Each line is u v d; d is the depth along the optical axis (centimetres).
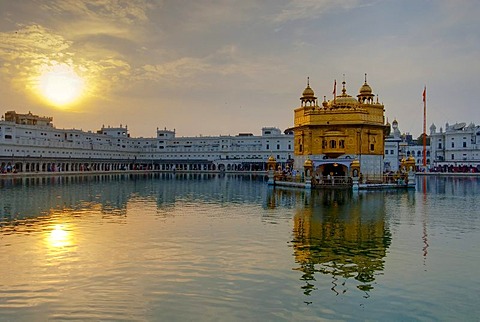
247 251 2033
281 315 1277
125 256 1931
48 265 1783
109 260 1862
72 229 2605
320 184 5931
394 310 1323
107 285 1532
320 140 6850
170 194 5278
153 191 5775
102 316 1267
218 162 16388
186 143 17312
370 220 2992
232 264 1803
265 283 1557
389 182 6169
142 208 3722
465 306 1361
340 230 2592
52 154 12488
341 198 4588
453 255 1986
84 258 1898
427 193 5406
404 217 3148
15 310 1311
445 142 14775
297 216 3192
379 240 2306
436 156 15050
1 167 10088
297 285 1538
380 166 6888
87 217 3122
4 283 1552
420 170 14638
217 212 3450
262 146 16200
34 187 6091
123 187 6550
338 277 1634
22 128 12112
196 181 8906
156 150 17412
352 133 6706
